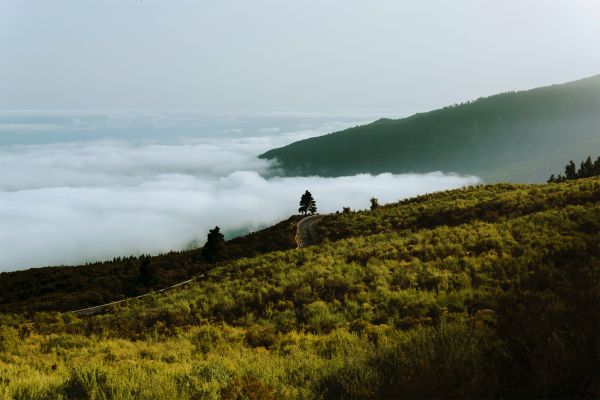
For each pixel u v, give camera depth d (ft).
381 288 49.47
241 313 55.47
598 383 17.43
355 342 31.58
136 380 26.25
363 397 19.72
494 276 45.85
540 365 18.43
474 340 23.43
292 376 24.71
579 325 21.76
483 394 18.10
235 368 28.14
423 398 18.65
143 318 62.13
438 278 48.83
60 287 139.23
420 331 28.32
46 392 25.59
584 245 47.29
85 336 57.47
